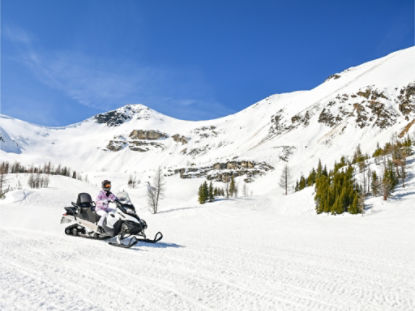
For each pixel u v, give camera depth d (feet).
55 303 11.98
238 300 13.91
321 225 90.99
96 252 22.22
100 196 29.27
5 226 34.17
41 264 17.79
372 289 16.74
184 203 310.45
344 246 38.52
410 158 272.92
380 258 28.86
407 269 23.65
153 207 251.19
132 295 13.66
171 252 24.25
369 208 187.01
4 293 12.52
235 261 22.33
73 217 30.76
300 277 18.67
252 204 249.55
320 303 13.93
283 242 39.63
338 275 19.90
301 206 224.12
